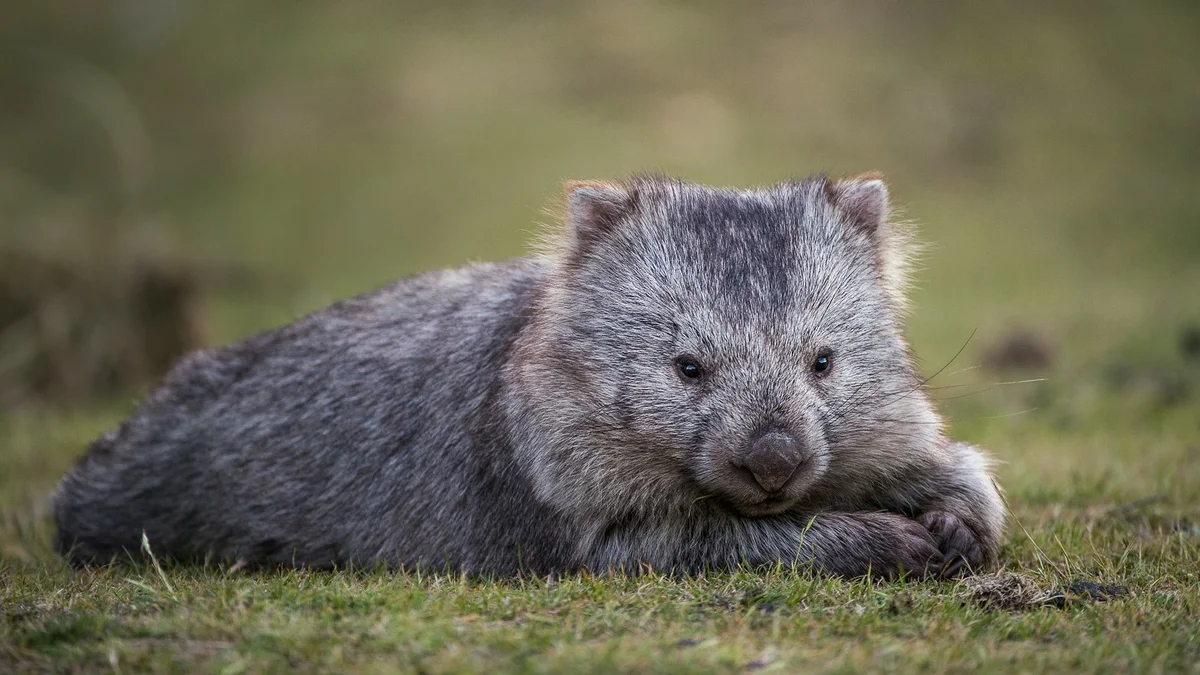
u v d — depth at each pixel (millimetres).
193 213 40875
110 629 6875
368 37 52062
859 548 8594
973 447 10031
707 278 8656
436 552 9500
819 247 8938
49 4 54125
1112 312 26906
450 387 9805
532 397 8945
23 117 46844
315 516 10117
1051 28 49000
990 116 43844
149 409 11430
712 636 6727
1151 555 9344
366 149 44188
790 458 8133
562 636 6695
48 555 11297
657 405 8562
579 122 44031
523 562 9062
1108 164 41469
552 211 10188
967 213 38719
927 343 25438
